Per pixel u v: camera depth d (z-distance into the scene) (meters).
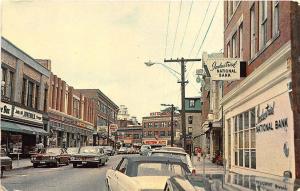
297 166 12.55
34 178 21.66
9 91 37.06
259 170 17.00
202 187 4.20
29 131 39.00
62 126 56.94
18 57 38.47
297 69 12.77
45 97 48.62
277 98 14.55
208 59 17.77
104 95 95.31
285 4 13.34
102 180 20.84
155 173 9.05
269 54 15.52
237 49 22.25
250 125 19.17
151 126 140.38
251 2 18.73
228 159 25.72
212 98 43.53
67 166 34.31
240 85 20.56
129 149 85.44
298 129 12.69
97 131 86.12
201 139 69.00
